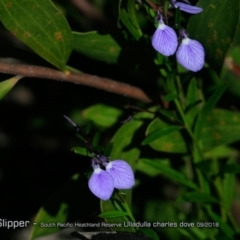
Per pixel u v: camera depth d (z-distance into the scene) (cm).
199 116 50
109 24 55
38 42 48
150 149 54
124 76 53
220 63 50
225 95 54
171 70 47
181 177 51
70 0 54
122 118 54
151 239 46
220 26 49
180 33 45
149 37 48
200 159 52
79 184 52
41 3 47
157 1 45
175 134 52
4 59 50
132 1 46
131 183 45
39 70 48
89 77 50
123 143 52
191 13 47
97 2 54
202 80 53
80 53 51
